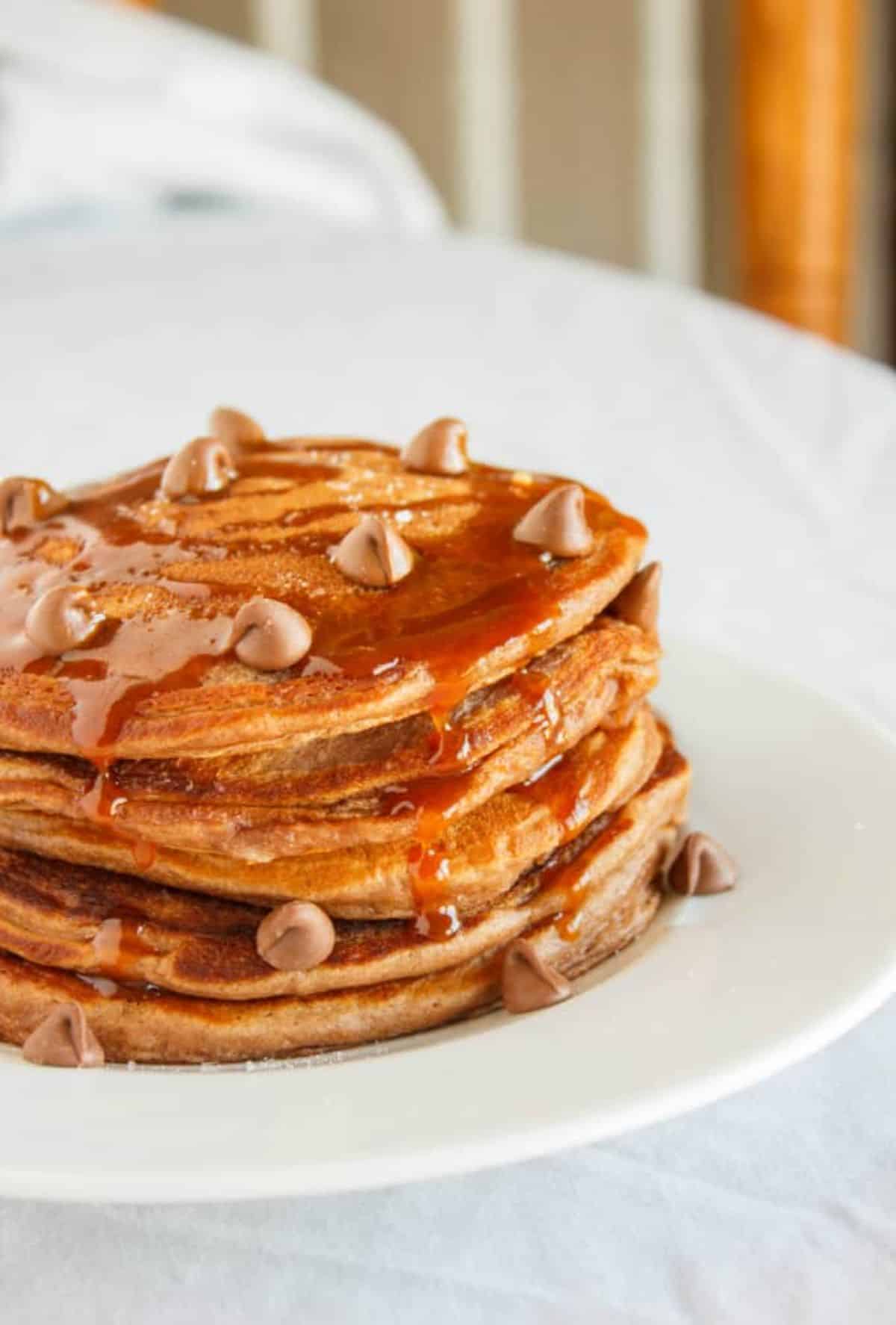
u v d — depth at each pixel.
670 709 0.54
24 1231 0.43
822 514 0.72
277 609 0.44
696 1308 0.41
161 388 0.90
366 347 0.97
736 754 0.53
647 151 2.01
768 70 1.91
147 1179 0.41
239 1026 0.45
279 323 1.01
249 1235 0.42
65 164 1.27
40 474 0.77
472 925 0.46
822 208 1.96
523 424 0.84
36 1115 0.42
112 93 1.33
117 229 1.27
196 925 0.46
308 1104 0.42
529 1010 0.45
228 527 0.48
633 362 0.94
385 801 0.45
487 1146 0.41
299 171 1.38
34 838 0.46
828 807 0.50
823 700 0.54
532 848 0.46
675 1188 0.43
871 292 1.99
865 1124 0.44
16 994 0.46
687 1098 0.42
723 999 0.45
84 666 0.45
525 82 2.00
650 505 0.74
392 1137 0.41
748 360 0.93
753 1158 0.44
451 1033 0.46
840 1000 0.44
